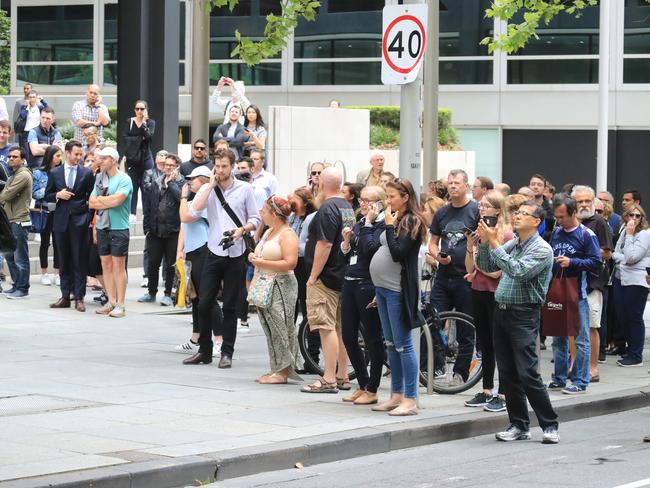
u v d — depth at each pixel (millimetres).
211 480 11273
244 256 17203
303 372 17125
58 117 47750
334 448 12430
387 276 13945
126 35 28969
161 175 23328
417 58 15086
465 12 48125
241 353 18875
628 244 19469
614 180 47531
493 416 14383
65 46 49844
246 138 27156
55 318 21609
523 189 17812
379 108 39969
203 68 27438
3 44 52250
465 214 16016
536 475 11617
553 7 21531
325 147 33062
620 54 47094
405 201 13898
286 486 11141
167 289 23359
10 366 16781
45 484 10094
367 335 14602
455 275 15984
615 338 20828
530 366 13422
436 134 31375
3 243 18031
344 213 15406
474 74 48281
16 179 23047
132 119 27703
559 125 47656
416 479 11438
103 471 10625
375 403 14781
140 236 29875
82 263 22453
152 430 12672
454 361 16078
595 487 11008
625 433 14367
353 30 48469
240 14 49250
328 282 15375
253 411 14000
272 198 15984
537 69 47812
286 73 49250
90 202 21594
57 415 13352
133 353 18328
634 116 47062
